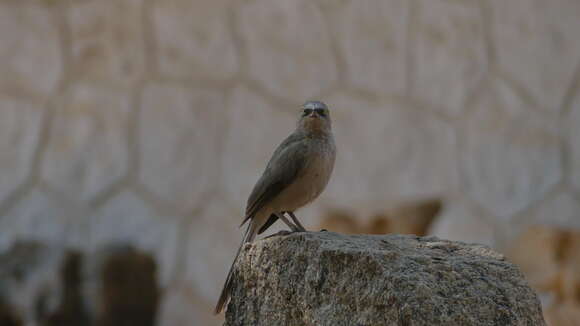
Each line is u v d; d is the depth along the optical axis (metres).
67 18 14.53
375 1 14.29
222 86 14.27
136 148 14.16
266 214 8.16
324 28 14.29
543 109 14.01
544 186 13.82
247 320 6.70
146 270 13.23
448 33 14.18
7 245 13.41
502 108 14.05
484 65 14.12
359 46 14.26
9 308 12.33
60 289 12.49
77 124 14.27
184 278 13.64
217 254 13.75
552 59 14.09
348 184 13.96
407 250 6.29
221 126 14.18
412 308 5.79
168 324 13.38
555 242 12.34
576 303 11.65
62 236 13.87
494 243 13.64
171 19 14.39
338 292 6.09
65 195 14.11
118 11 14.45
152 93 14.29
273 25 14.34
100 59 14.42
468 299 5.89
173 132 14.16
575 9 14.11
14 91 14.45
